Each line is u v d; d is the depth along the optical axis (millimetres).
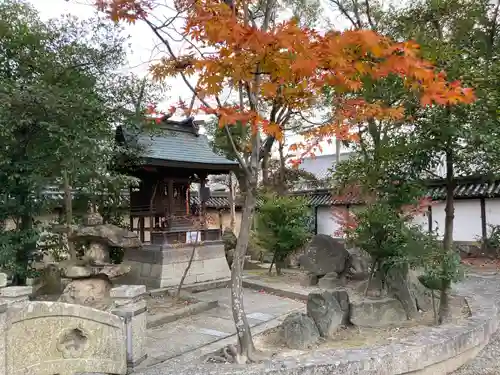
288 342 6062
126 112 10227
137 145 11609
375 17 10625
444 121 6164
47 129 7891
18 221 9156
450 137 6203
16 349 4363
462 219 15562
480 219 15180
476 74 6109
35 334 4562
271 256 16812
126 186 11328
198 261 12547
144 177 12859
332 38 3758
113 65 10086
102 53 9836
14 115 7633
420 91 4309
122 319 5363
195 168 12477
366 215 7637
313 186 20500
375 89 6227
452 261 6504
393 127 7105
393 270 7520
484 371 5695
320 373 4730
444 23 8336
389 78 6090
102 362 5051
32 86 7613
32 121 7945
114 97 10312
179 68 5363
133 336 5422
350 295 8898
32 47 8852
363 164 8125
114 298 5547
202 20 4328
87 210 11242
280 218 13359
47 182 8516
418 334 5945
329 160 26828
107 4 4719
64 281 10086
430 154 6754
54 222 10727
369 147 8641
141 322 5676
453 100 3766
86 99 8609
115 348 5223
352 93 6441
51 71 8773
